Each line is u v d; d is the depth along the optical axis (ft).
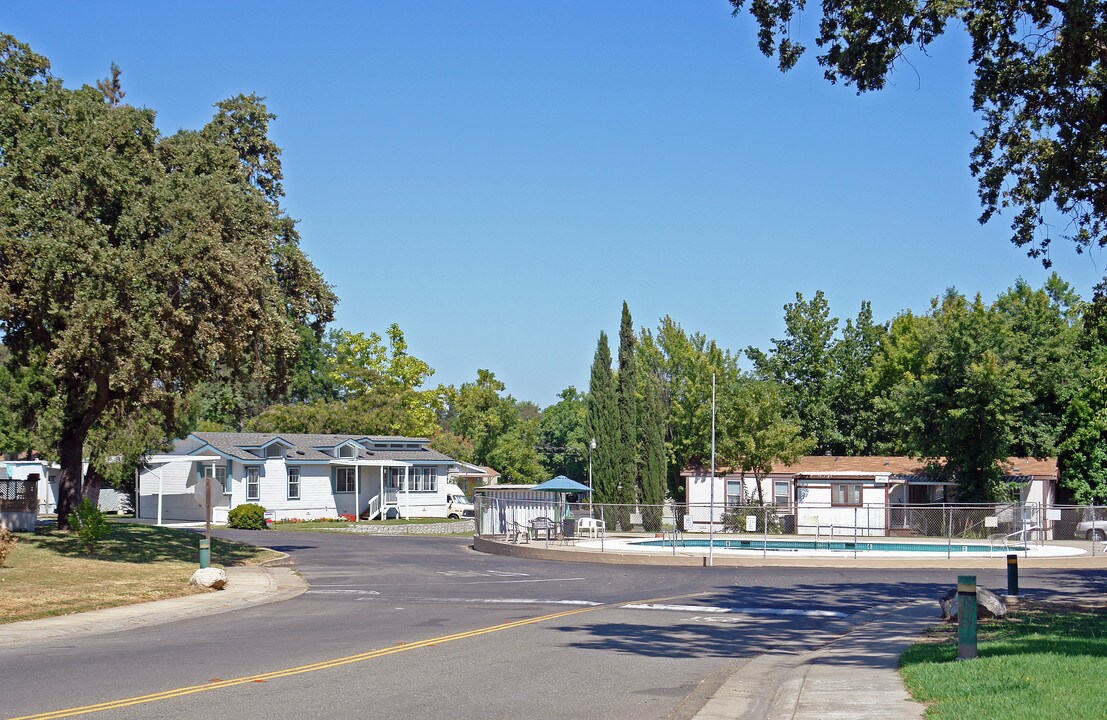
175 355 92.17
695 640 51.96
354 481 207.82
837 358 226.17
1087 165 61.16
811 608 67.46
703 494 195.93
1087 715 27.94
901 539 140.67
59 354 83.30
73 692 36.14
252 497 190.19
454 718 32.01
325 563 107.65
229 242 92.22
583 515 149.38
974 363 157.79
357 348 275.39
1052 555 111.65
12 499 112.06
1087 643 42.93
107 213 89.04
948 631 52.11
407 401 275.59
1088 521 142.31
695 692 37.63
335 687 37.06
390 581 88.22
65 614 65.00
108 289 83.46
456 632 53.62
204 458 182.60
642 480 192.24
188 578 85.66
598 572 97.91
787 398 221.05
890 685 36.22
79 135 87.76
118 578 82.94
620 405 190.80
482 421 318.24
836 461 190.08
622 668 42.60
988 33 60.70
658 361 225.35
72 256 83.25
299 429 260.01
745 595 75.82
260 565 103.30
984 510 140.97
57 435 156.35
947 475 167.22
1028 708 29.27
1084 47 55.52
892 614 62.80
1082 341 168.96
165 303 85.87
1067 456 172.35
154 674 40.04
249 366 102.53
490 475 275.59
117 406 111.96
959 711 29.68
